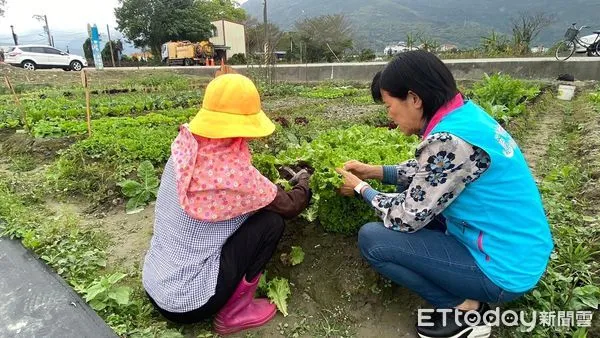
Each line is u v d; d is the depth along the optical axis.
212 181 2.10
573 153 6.09
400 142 3.96
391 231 2.25
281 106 11.47
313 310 2.73
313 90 16.44
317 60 33.97
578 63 17.12
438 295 2.31
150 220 4.06
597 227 3.27
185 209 2.12
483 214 2.00
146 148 5.48
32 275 2.90
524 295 2.54
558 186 4.25
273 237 2.41
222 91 2.11
